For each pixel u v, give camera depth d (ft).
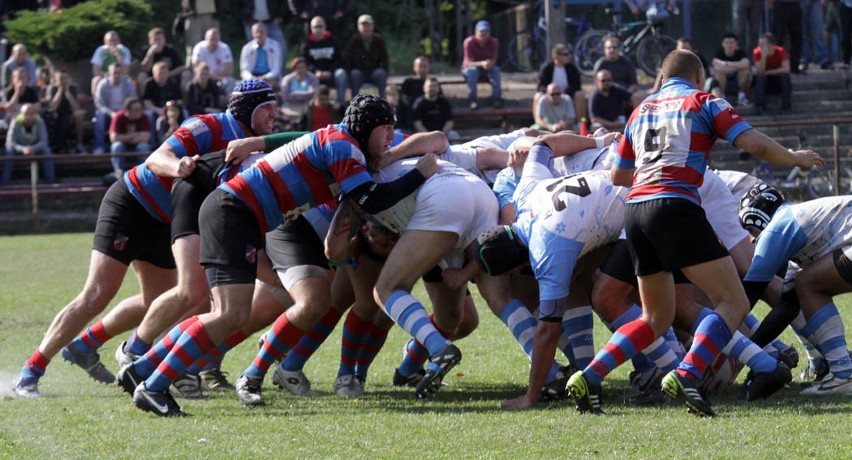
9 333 109.81
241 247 70.44
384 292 73.46
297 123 222.07
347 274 79.77
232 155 73.97
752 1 260.21
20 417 70.08
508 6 329.31
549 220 70.28
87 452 60.13
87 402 75.77
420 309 72.64
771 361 72.08
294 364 79.97
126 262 80.18
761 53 246.47
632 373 76.38
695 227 65.51
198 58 233.76
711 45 279.49
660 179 65.98
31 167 229.86
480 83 260.62
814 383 76.07
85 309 79.30
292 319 74.74
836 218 74.33
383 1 338.54
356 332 79.20
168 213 79.56
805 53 279.90
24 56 248.11
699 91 66.85
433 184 73.26
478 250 71.51
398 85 257.75
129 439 63.10
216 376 82.43
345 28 326.65
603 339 98.94
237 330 71.67
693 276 66.59
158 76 231.91
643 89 258.57
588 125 221.66
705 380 74.08
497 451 58.54
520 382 82.69
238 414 70.90
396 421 67.10
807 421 64.18
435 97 221.87
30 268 166.81
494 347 98.37
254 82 78.28
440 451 58.80
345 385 79.30
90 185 238.27
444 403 74.08
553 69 229.04
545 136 78.02
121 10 282.15
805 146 214.28
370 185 70.28
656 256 66.90
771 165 230.68
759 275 75.36
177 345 70.03
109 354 97.81
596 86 220.23
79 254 185.16
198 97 222.07
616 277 73.51
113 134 227.20
